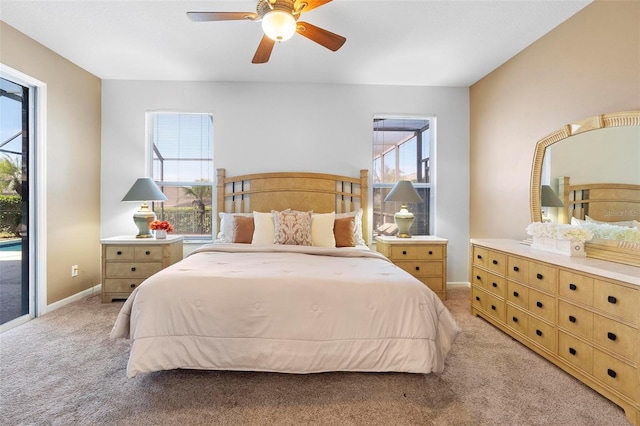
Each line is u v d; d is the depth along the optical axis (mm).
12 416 1475
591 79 2293
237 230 3180
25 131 2809
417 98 3895
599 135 2203
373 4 2283
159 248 3205
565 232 2088
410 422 1468
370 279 1886
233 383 1754
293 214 3184
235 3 2303
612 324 1605
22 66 2688
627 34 2047
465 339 2396
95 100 3584
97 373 1851
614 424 1470
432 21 2504
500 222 3338
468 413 1532
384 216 4039
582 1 2266
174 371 1870
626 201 1958
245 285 1796
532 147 2877
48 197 2943
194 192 3893
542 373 1905
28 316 2727
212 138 3857
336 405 1583
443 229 3938
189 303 1748
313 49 2951
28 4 2303
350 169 3857
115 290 3189
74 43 2861
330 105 3832
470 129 3918
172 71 3469
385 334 1755
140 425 1429
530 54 2885
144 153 3721
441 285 3402
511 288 2422
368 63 3256
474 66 3338
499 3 2283
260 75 3572
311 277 1885
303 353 1728
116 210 3699
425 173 4078
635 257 1767
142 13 2420
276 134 3799
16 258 2705
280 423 1453
